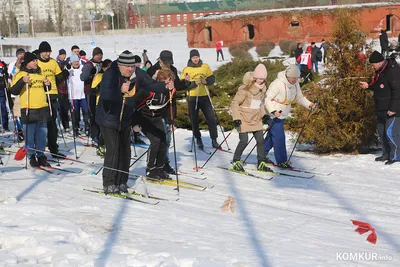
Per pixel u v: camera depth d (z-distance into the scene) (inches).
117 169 255.9
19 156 280.4
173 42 2171.5
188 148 415.8
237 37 1777.8
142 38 2365.9
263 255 165.0
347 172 320.5
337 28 374.6
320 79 384.5
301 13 1660.9
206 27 1852.9
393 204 248.5
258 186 286.5
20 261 155.6
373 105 361.4
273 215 224.5
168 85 252.8
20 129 442.0
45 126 323.6
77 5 1354.6
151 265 150.6
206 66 399.2
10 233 179.2
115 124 250.7
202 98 403.2
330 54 375.2
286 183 294.4
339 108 366.6
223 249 170.2
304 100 327.3
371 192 271.3
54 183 278.7
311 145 403.2
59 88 467.2
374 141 370.6
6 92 454.6
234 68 706.8
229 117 500.7
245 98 315.0
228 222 209.6
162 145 292.0
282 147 329.1
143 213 217.9
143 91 270.8
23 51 391.5
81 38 2313.0
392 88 323.0
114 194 253.4
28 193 250.8
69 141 445.1
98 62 378.6
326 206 243.0
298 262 158.7
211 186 283.3
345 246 180.5
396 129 329.1
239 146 322.3
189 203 243.3
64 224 192.4
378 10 1635.1
